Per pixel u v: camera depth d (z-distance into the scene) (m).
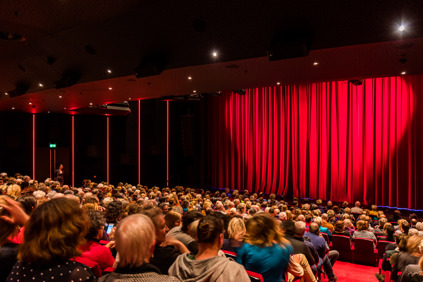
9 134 15.40
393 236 6.20
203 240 1.95
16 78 9.29
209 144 17.89
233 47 5.79
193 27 5.66
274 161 15.82
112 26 6.20
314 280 2.81
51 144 15.77
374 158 13.34
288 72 7.18
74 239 1.57
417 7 4.17
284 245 2.57
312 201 14.62
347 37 4.92
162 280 1.46
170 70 6.99
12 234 1.89
